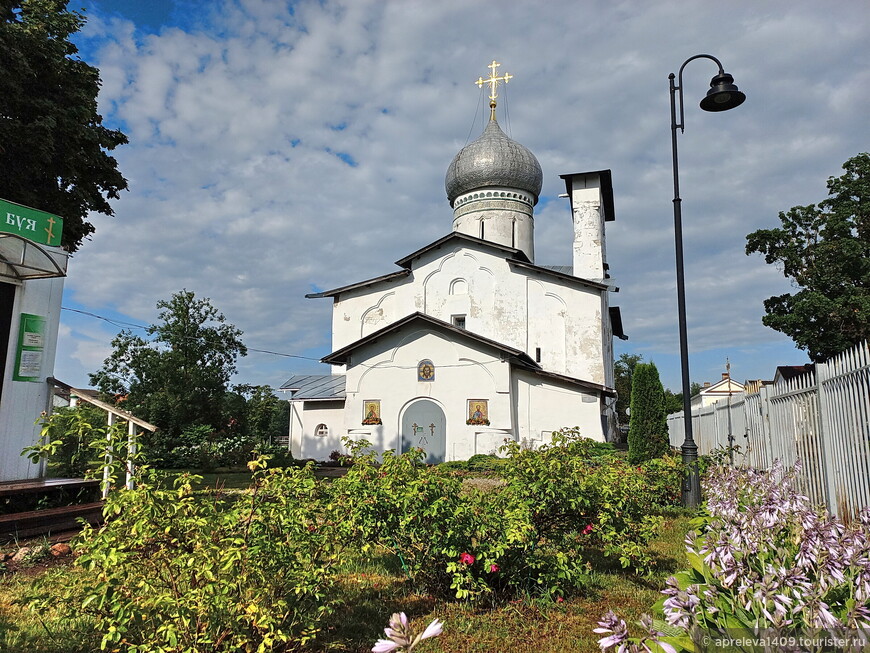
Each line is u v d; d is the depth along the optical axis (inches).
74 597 157.1
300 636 170.4
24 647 178.7
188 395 863.1
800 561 127.0
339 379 1147.3
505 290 1059.9
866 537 128.9
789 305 1110.4
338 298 1152.8
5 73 517.3
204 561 147.3
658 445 700.0
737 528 143.0
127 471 165.9
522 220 1261.1
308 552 178.1
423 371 939.3
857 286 1033.5
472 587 217.6
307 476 189.9
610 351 1223.5
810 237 1111.6
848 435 310.5
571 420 925.8
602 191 1237.7
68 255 419.8
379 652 81.0
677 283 457.7
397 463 234.8
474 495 245.9
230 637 153.3
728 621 121.5
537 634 199.5
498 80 1337.4
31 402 390.9
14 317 383.6
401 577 257.9
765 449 454.6
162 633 144.0
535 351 1032.2
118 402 888.9
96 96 652.7
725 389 2308.1
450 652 186.5
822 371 340.8
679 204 463.8
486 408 906.7
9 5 575.5
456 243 1099.3
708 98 450.6
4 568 269.4
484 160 1247.5
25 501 345.4
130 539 149.3
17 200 565.9
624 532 257.6
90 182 662.5
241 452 823.7
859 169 1071.0
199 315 936.9
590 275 1130.0
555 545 246.7
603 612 219.9
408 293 1112.2
